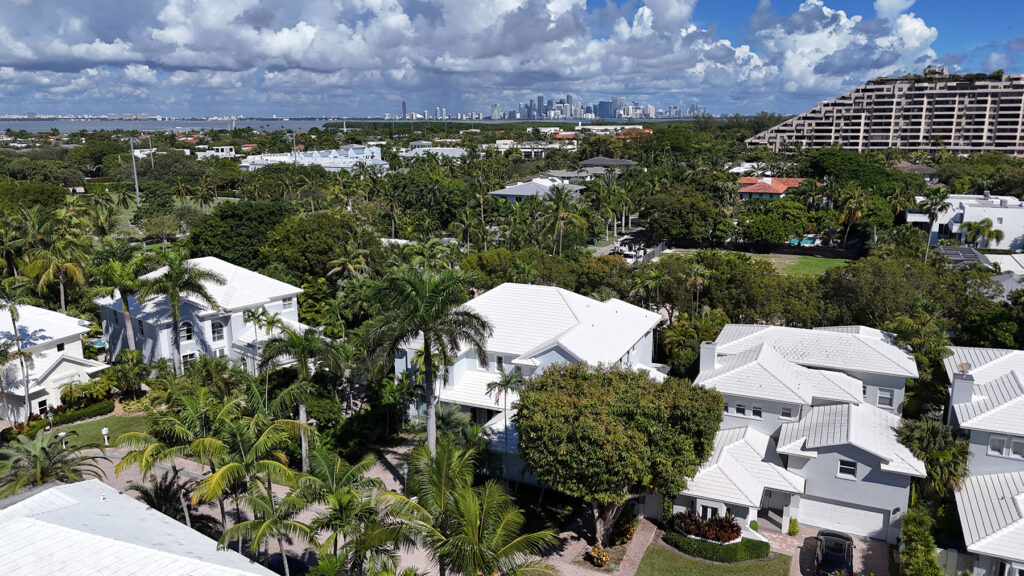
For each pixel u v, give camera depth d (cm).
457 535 2192
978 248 10150
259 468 2677
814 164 16350
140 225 11762
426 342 3475
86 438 4388
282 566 2998
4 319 5088
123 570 1959
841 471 3394
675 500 3419
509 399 4184
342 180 14462
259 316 5438
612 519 3244
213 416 2831
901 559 3117
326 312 6072
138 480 3762
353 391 5209
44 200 11725
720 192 12075
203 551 2205
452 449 2697
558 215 8981
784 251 10994
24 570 1919
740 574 3069
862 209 10488
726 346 4484
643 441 2933
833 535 3198
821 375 3994
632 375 3375
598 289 6362
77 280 6391
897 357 4106
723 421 3925
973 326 4978
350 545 2416
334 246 7325
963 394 3578
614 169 16975
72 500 2458
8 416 4753
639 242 11575
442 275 3553
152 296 5497
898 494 3275
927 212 10444
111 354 6038
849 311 5450
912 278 5441
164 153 19262
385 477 3931
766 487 3372
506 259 6825
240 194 15900
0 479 2831
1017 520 2884
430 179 13662
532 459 3019
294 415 4447
